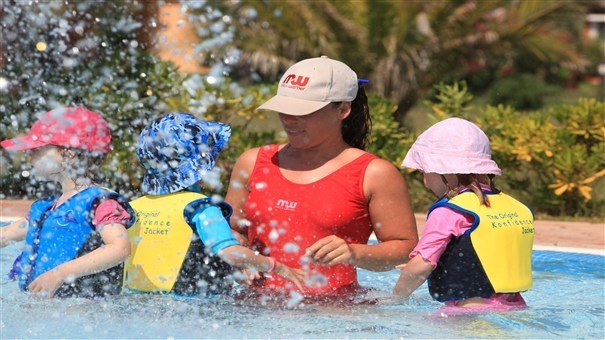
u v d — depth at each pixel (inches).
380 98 631.8
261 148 269.1
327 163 256.4
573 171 571.2
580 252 391.2
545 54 1139.9
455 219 247.6
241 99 592.7
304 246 252.5
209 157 246.8
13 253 349.4
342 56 1112.8
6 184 597.0
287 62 1138.0
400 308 245.6
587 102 602.9
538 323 232.2
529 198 599.2
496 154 591.2
